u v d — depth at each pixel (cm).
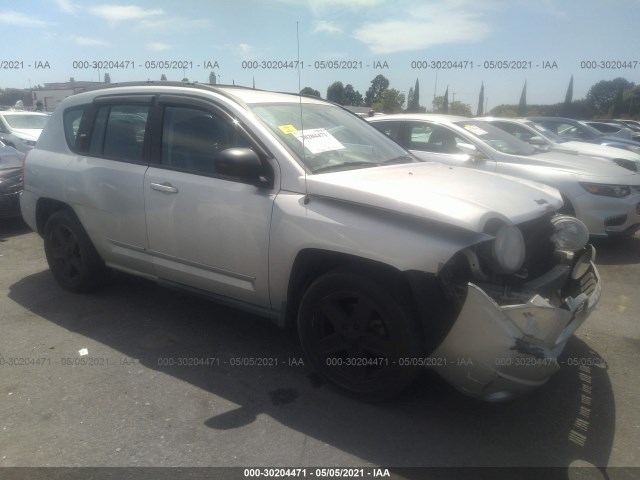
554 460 266
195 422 292
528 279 304
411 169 363
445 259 262
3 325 411
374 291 288
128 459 262
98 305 450
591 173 612
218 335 399
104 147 419
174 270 378
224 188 339
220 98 359
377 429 289
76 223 441
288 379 338
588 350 381
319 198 308
